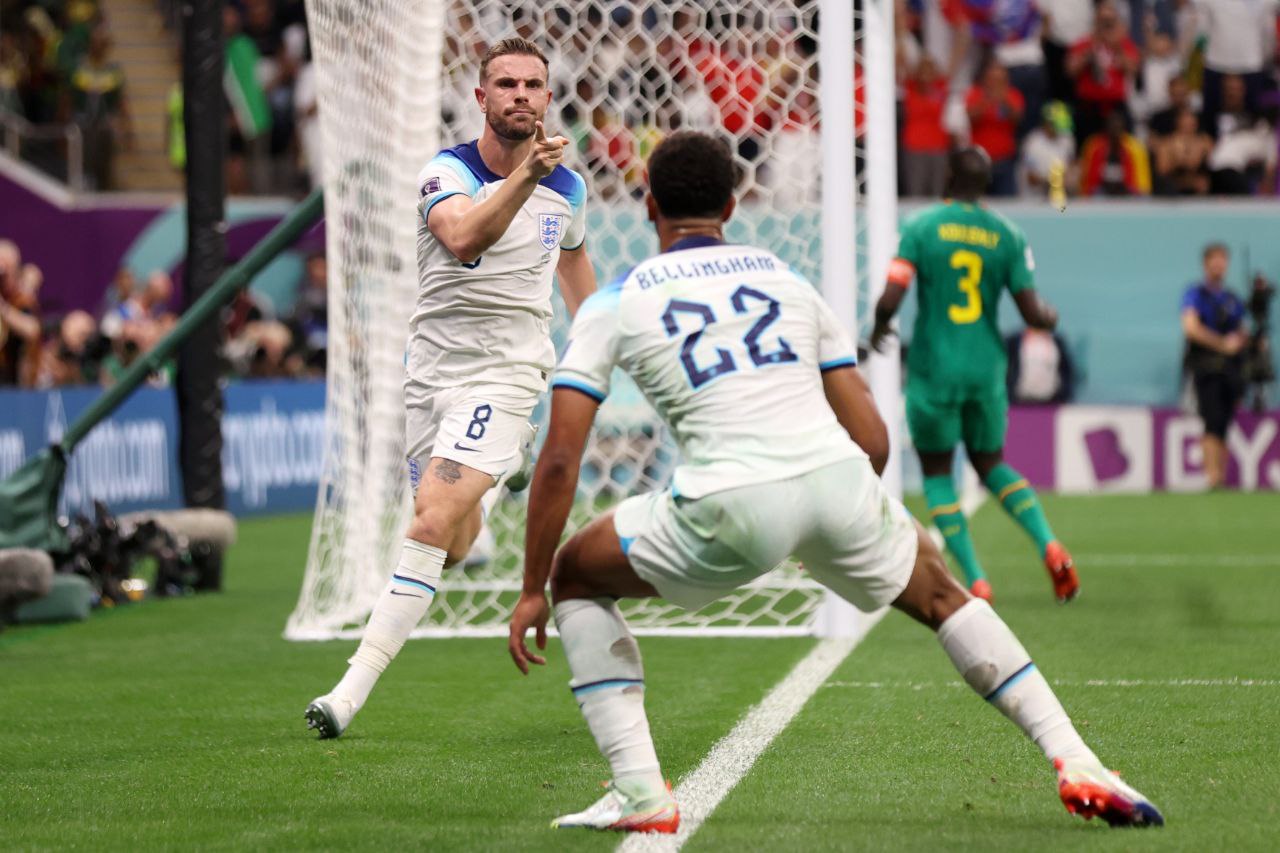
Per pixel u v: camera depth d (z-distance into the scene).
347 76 27.23
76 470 40.97
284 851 13.26
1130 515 47.47
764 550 12.69
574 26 30.88
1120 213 61.81
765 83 30.00
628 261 35.00
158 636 26.70
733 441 12.79
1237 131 62.84
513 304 18.36
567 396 12.99
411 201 28.19
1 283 47.41
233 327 55.44
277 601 31.23
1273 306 61.28
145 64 71.31
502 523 43.97
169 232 64.38
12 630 27.44
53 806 15.03
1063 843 12.99
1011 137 62.00
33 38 68.00
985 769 16.03
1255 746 16.83
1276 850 12.59
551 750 17.39
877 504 12.96
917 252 27.17
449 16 30.12
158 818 14.51
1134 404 62.16
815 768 16.20
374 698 20.73
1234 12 62.75
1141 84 63.88
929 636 25.58
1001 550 38.75
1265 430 57.12
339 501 33.12
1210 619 26.88
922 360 27.47
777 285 13.30
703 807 14.57
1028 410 58.47
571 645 13.45
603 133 36.12
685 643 25.53
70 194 65.06
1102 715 18.67
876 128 30.91
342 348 27.12
